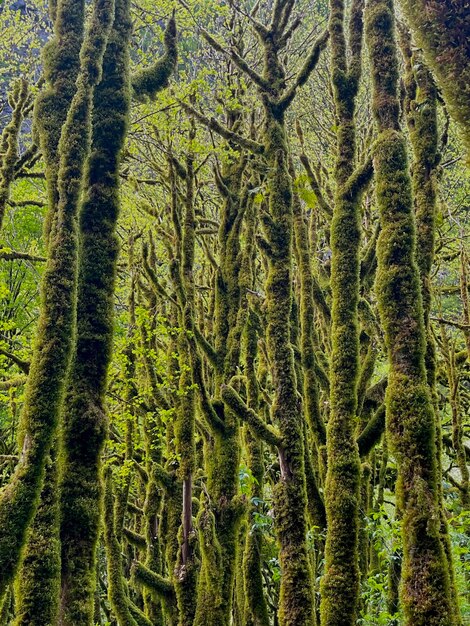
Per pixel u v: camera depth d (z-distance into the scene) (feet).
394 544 21.25
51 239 13.96
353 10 18.86
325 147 38.60
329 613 14.26
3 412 39.42
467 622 20.86
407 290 13.55
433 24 13.06
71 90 15.64
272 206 20.20
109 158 16.28
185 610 22.15
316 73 38.70
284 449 17.71
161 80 20.67
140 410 30.45
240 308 24.97
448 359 29.89
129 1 17.61
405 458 12.36
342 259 16.84
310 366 20.45
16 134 21.43
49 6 17.03
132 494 41.11
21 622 12.03
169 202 31.14
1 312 37.96
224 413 23.97
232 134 21.67
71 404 14.24
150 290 32.35
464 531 24.97
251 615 22.33
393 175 14.48
